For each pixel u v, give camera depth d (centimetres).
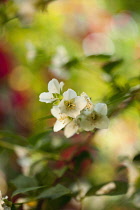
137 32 123
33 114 95
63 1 113
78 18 119
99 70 71
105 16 126
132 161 66
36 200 58
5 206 53
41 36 97
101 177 81
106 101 59
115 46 116
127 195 71
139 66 78
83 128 52
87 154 65
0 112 120
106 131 76
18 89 122
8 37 98
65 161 65
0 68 124
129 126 100
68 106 52
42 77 97
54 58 76
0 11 77
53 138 67
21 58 112
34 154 70
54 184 62
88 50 117
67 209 78
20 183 59
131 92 59
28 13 78
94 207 92
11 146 67
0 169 95
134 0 126
